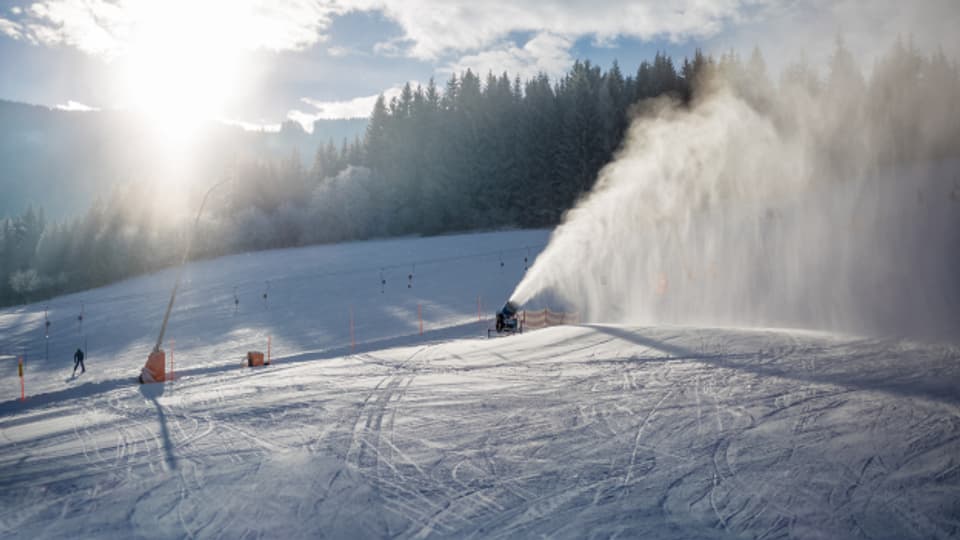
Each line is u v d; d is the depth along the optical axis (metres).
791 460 7.18
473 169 96.69
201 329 35.59
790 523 5.62
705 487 6.51
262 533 5.91
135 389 14.85
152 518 6.39
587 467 7.25
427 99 112.56
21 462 8.69
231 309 41.22
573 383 12.02
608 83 90.12
